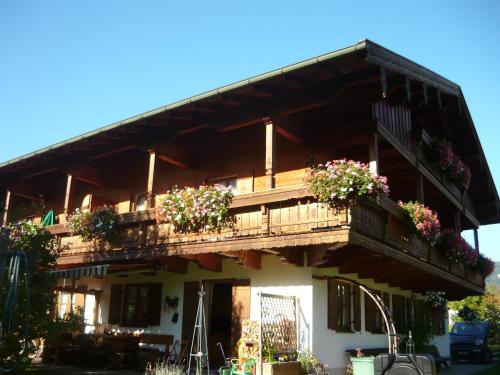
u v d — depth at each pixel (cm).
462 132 1853
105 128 1302
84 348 1339
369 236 1008
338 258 1123
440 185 1672
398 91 1227
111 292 1491
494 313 3597
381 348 1367
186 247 1116
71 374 1118
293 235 969
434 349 1694
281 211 1009
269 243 995
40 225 1291
